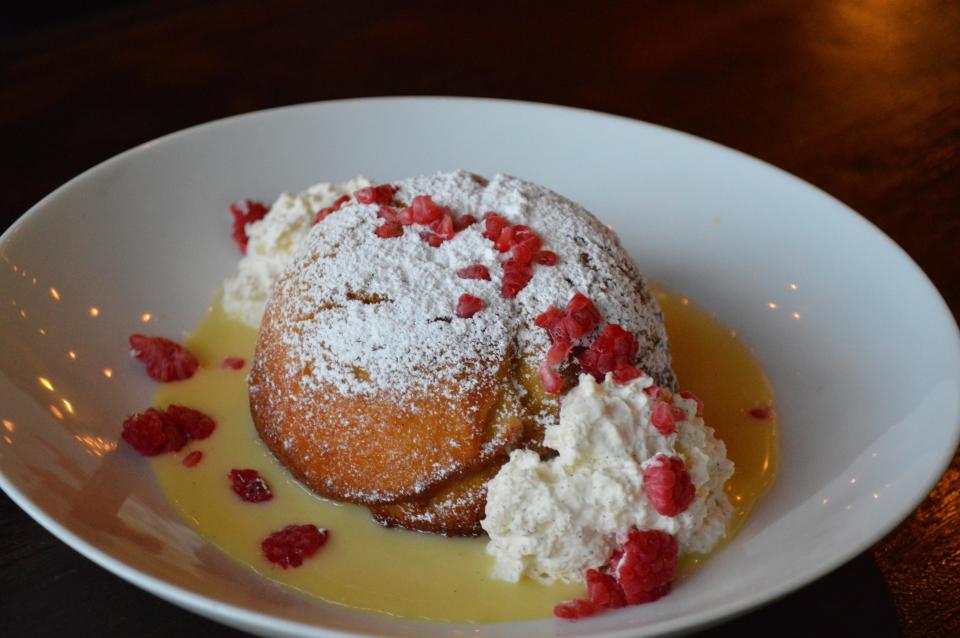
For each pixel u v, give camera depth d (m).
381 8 0.60
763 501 0.34
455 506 0.33
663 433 0.32
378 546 0.33
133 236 0.41
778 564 0.31
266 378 0.36
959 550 0.33
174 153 0.43
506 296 0.34
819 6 0.61
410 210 0.36
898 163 0.49
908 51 0.57
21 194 0.47
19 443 0.33
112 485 0.34
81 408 0.36
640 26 0.59
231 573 0.32
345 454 0.34
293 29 0.58
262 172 0.44
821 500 0.33
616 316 0.35
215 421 0.37
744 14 0.60
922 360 0.35
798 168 0.49
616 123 0.45
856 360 0.38
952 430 0.32
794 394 0.38
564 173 0.45
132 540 0.32
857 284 0.39
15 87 0.53
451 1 0.61
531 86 0.54
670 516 0.31
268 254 0.41
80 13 0.67
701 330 0.41
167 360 0.39
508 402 0.33
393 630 0.31
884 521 0.30
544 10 0.60
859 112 0.53
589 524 0.31
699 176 0.44
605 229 0.38
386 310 0.34
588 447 0.32
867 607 0.32
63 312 0.38
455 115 0.46
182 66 0.55
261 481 0.35
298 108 0.45
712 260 0.43
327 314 0.35
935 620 0.32
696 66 0.56
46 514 0.30
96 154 0.49
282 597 0.32
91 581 0.32
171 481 0.35
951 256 0.44
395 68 0.55
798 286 0.41
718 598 0.30
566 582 0.32
